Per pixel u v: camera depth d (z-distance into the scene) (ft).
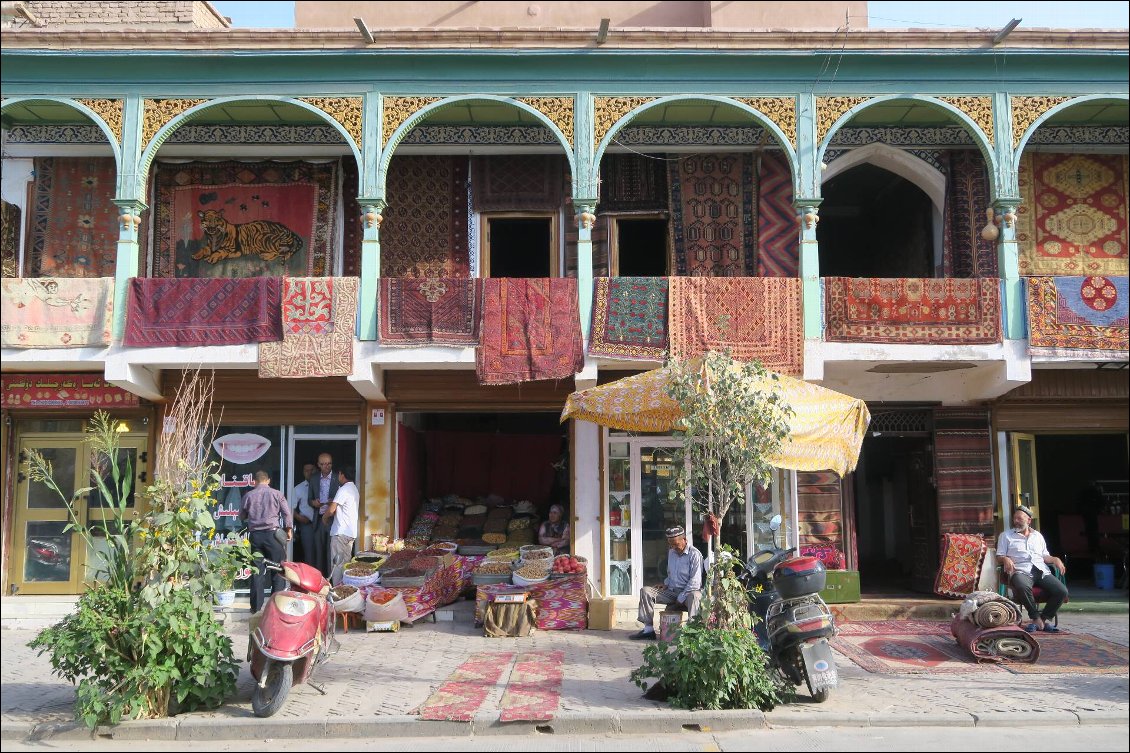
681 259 39.47
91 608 20.86
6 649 30.68
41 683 25.59
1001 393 36.63
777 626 22.52
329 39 34.73
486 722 20.52
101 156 39.86
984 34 34.60
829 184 44.75
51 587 37.65
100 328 33.91
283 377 33.83
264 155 40.22
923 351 34.06
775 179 40.09
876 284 34.32
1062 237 39.63
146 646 20.70
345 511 35.99
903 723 20.63
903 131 39.93
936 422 38.99
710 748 18.81
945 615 34.73
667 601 28.86
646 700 22.06
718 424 21.83
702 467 22.67
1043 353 34.27
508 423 47.67
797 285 34.30
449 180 40.37
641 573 36.94
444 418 47.14
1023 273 39.32
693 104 36.65
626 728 20.35
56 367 35.81
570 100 35.12
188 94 35.12
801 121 35.01
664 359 26.50
